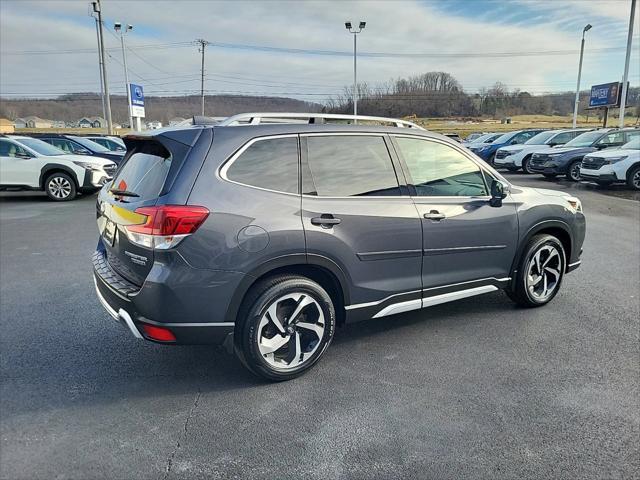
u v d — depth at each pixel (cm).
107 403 296
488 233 399
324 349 334
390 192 351
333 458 247
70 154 1262
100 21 2728
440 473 237
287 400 301
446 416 283
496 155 1980
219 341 299
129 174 333
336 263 324
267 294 303
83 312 444
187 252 277
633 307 455
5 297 484
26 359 351
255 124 314
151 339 291
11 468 237
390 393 308
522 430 269
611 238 748
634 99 3297
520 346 374
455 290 392
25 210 1055
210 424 276
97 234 797
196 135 298
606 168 1291
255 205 295
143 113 3225
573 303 466
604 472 237
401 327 412
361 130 347
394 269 353
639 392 308
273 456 249
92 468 238
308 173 321
